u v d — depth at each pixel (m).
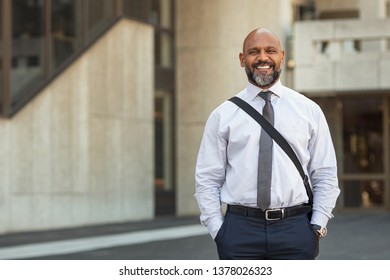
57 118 19.30
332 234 16.64
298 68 25.27
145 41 23.42
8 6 17.84
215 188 4.62
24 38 18.41
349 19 27.34
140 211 22.92
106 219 21.22
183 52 25.98
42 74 18.94
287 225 4.42
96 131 20.84
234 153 4.50
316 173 4.58
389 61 24.55
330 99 26.77
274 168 4.39
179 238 16.09
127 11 22.75
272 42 4.48
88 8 20.77
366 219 22.47
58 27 19.59
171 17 25.83
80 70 20.22
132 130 22.52
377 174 26.50
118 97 21.88
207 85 25.77
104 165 21.16
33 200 18.41
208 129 4.59
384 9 29.36
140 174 22.92
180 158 25.77
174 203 25.42
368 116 26.59
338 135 26.72
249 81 4.53
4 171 17.50
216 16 25.75
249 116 4.46
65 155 19.58
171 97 25.59
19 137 18.00
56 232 17.78
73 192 19.84
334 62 24.95
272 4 25.36
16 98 18.05
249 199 4.41
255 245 4.43
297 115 4.47
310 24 25.22
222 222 4.57
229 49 25.61
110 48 21.56
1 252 13.07
